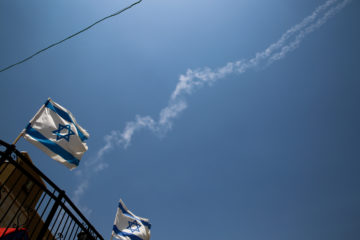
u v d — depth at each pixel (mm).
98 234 5582
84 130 5500
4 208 8117
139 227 8344
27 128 4254
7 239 3406
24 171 3646
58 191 4375
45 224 3959
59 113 5012
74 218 4660
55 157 4453
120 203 8461
